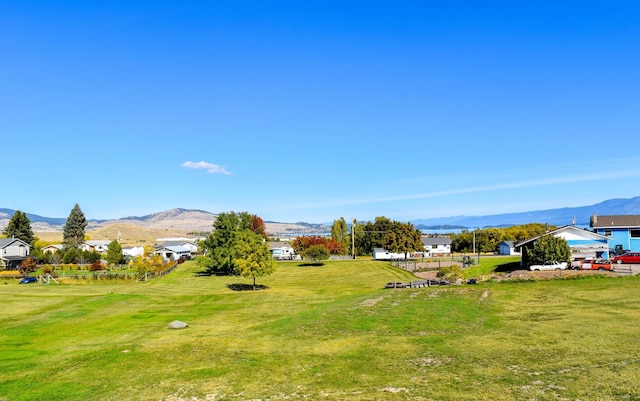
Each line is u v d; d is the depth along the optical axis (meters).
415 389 15.12
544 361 17.59
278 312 34.88
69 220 140.75
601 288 35.50
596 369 16.14
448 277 52.16
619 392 13.80
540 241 51.22
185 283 64.94
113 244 102.88
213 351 22.17
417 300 34.09
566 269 48.94
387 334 24.34
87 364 20.75
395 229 93.19
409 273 68.69
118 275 70.69
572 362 17.22
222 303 41.50
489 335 22.98
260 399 15.03
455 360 18.48
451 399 14.02
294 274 76.81
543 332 22.81
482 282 44.00
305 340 23.66
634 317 25.20
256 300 43.00
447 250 129.12
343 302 35.78
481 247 120.50
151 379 17.94
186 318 33.75
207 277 74.00
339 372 17.56
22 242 102.19
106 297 45.72
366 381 16.30
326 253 96.06
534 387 14.67
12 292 51.31
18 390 17.36
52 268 89.38
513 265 63.28
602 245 56.47
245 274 55.75
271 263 57.12
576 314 27.06
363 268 82.31
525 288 37.75
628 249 71.56
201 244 82.50
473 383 15.42
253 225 138.12
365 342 22.52
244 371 18.36
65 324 32.22
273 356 20.62
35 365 21.12
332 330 25.80
